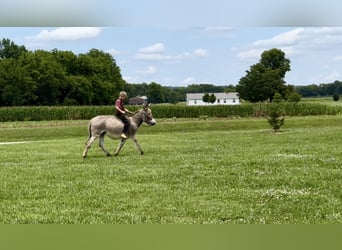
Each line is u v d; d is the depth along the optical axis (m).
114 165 16.64
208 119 62.34
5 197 11.41
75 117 70.75
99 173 14.84
